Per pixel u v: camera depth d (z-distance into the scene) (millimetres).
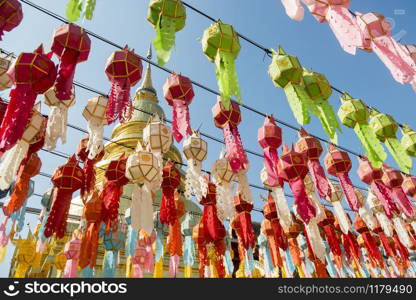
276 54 4691
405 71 3086
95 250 5027
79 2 3182
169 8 3818
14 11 3520
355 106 5379
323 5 3271
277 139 5449
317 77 4809
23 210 5324
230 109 5129
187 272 7434
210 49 4270
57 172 4871
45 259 9539
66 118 4078
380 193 6766
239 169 5008
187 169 5238
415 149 6355
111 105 3982
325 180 5699
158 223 7168
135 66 4156
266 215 7562
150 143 5027
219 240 6387
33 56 3502
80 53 3793
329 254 9109
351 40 3070
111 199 5164
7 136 3154
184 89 4648
